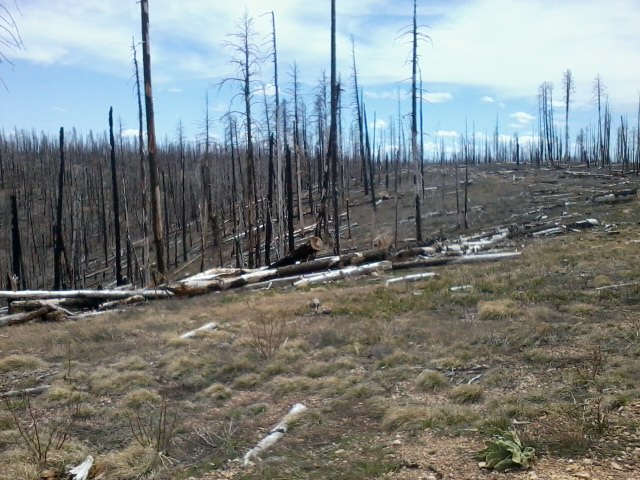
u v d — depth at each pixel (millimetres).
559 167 62469
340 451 5359
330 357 8984
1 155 75250
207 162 39156
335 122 25188
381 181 59438
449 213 41375
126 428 6469
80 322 13781
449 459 4766
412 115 25328
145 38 15891
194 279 17875
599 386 6352
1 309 18469
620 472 4164
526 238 23391
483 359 8109
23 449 5809
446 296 12547
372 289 14578
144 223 27438
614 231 21375
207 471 5160
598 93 61969
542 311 10180
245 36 24188
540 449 4707
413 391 7090
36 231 58781
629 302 10414
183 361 8844
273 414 6793
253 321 11766
